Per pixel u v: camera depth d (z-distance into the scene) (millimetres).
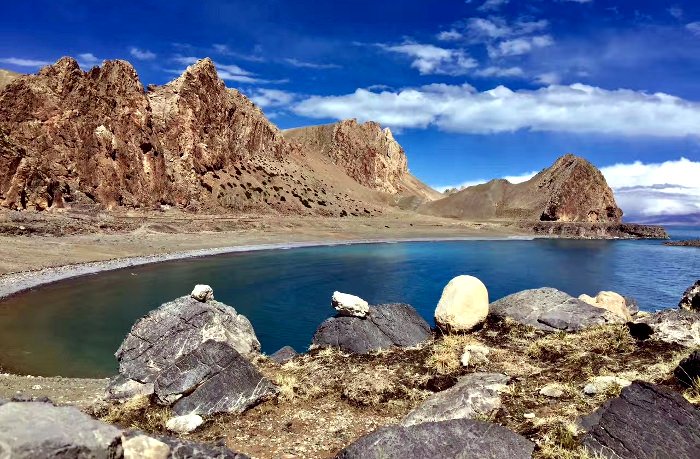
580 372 10820
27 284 36781
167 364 12695
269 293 37969
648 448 6961
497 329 15312
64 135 75375
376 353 14227
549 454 7219
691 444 6953
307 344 23844
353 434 9352
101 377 18484
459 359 12688
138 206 82375
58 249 51281
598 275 55375
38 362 20062
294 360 14453
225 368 11312
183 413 10438
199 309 14312
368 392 11242
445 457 7078
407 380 11711
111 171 79125
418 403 10516
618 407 7766
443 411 9172
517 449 7320
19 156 65312
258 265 54469
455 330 15023
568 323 14914
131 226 70875
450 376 11570
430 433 7562
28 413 4633
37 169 66812
